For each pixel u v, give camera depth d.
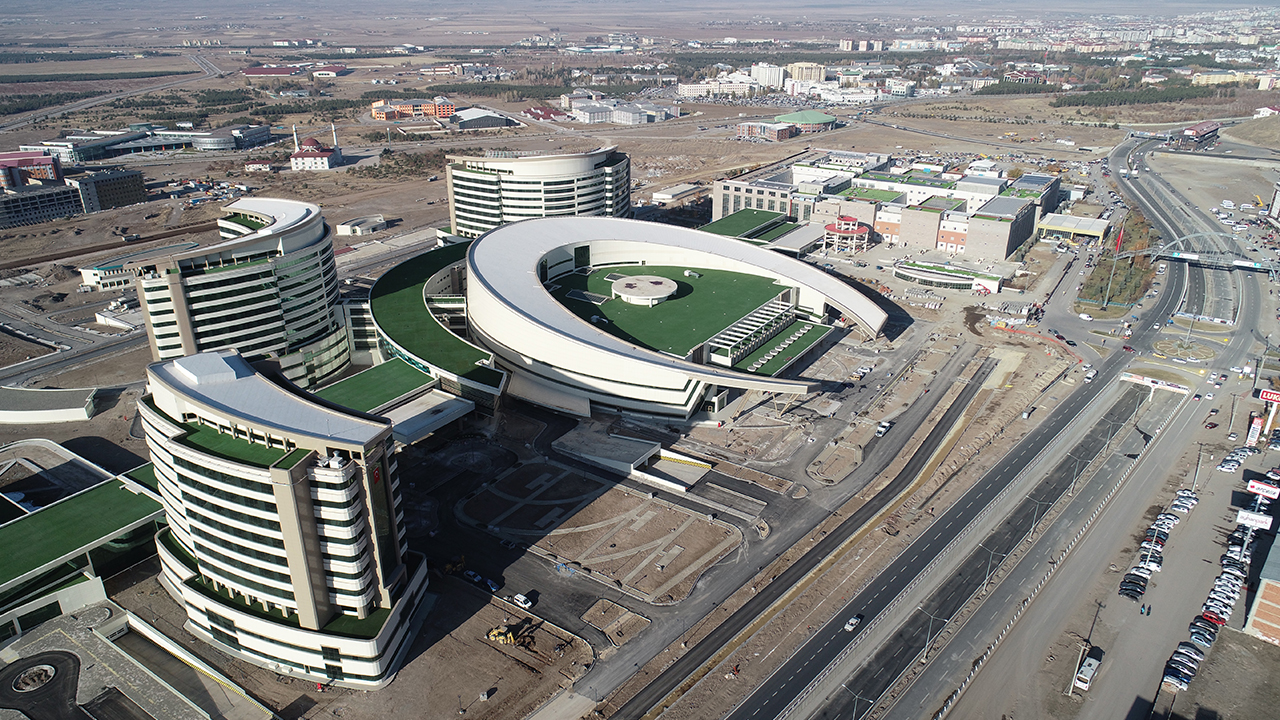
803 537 157.62
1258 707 119.00
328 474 113.69
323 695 121.94
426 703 120.19
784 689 122.69
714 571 148.38
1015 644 131.75
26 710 117.75
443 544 154.88
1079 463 183.00
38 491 172.88
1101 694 122.00
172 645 130.75
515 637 132.50
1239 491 172.00
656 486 174.50
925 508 167.00
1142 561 150.25
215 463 114.81
